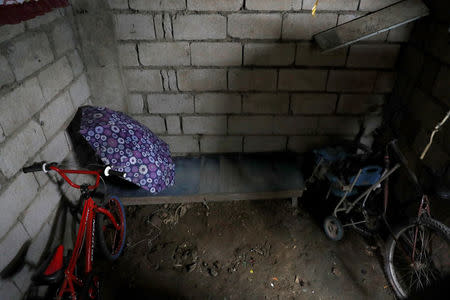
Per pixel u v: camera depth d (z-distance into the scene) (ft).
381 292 8.20
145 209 10.63
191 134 11.27
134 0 8.73
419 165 8.94
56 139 7.93
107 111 8.61
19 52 6.44
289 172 10.98
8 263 6.14
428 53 8.47
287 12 9.05
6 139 6.04
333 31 9.12
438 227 6.91
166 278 8.54
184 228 10.02
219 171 11.03
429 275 8.13
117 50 9.44
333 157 9.52
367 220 8.71
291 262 8.96
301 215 10.46
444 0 7.89
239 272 8.70
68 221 8.59
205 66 9.86
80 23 8.95
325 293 8.18
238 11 8.99
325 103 10.68
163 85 10.19
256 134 11.32
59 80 8.09
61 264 6.26
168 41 9.41
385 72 10.12
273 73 10.04
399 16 8.71
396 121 10.14
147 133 8.90
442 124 7.71
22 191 6.54
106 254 8.20
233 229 9.99
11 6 6.20
